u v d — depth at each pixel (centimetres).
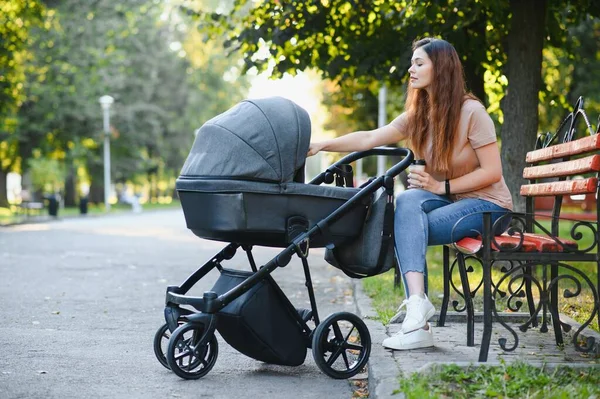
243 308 556
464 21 1293
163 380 567
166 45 6172
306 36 1469
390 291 980
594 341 566
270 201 540
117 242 2103
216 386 552
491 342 632
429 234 594
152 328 795
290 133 543
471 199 596
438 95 591
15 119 4266
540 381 491
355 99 2577
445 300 716
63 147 4831
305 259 570
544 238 589
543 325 685
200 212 548
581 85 2477
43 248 1862
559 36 1505
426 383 485
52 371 595
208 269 601
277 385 557
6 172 5022
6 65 3203
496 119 1712
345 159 637
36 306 940
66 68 4338
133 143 5350
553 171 646
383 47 1445
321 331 557
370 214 573
